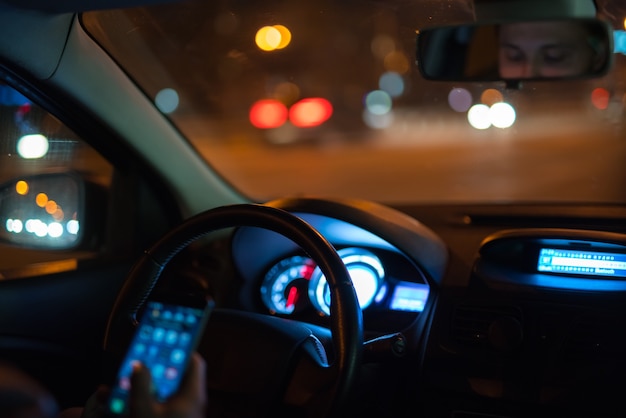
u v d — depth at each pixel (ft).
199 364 4.56
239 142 35.06
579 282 8.38
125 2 7.98
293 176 30.68
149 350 5.06
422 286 8.94
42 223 9.67
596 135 19.52
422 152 33.55
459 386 8.36
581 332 8.13
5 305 8.50
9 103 9.21
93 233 10.10
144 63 10.16
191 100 30.35
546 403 8.02
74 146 9.99
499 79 7.07
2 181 9.39
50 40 8.44
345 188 27.14
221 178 11.12
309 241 6.63
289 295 9.08
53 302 9.05
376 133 36.40
